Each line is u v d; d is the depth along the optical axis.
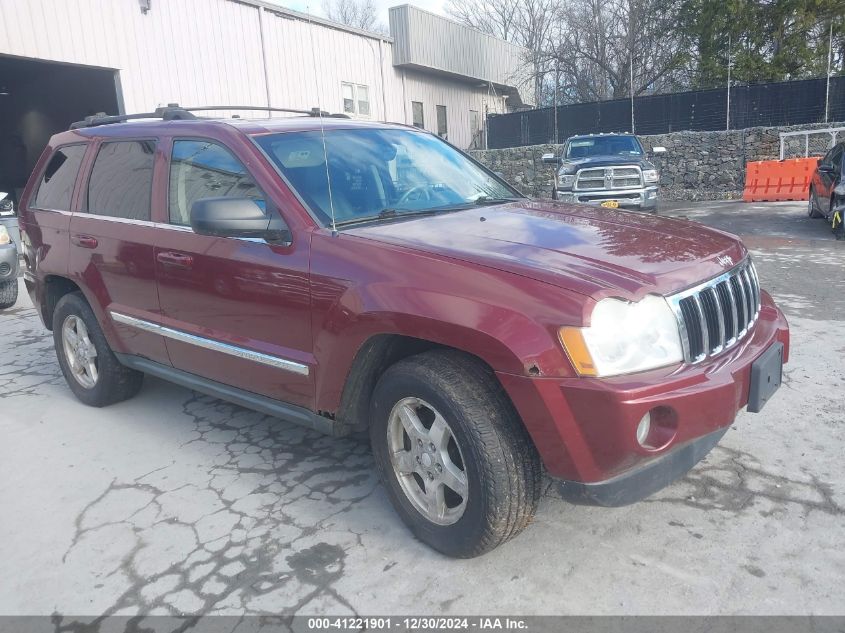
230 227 3.07
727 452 3.66
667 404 2.40
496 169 21.77
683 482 3.38
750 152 18.78
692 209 16.44
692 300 2.66
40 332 7.11
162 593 2.76
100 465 3.92
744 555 2.80
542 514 3.18
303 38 18.77
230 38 16.55
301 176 3.39
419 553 2.94
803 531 2.94
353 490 3.51
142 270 3.92
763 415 4.08
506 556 2.88
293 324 3.17
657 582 2.67
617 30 30.25
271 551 3.00
